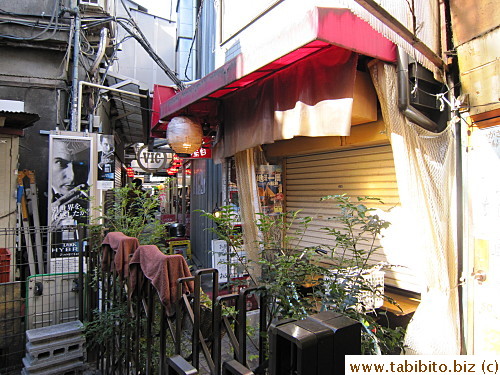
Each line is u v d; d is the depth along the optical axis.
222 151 5.78
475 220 3.45
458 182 3.63
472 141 3.46
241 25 6.72
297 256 2.88
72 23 7.97
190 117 5.90
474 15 3.28
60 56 8.30
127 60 17.39
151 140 11.40
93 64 8.53
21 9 8.03
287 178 6.57
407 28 2.80
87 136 6.80
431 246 3.38
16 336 4.37
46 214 7.86
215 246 6.24
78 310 4.66
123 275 3.21
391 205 4.69
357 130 4.73
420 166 3.48
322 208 5.78
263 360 2.21
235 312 2.28
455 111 3.54
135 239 3.30
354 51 3.09
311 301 2.86
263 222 3.34
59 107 8.17
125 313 3.17
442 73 3.54
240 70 3.87
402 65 3.34
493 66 3.15
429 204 3.46
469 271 3.49
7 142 6.06
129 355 2.95
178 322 2.24
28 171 6.99
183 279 2.29
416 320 3.47
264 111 4.52
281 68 4.15
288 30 3.13
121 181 15.18
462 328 3.53
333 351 1.22
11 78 7.98
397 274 4.62
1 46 7.93
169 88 7.74
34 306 4.41
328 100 3.60
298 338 1.15
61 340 3.71
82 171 6.70
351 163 5.31
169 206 22.56
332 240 5.50
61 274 4.60
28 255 6.05
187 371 1.43
